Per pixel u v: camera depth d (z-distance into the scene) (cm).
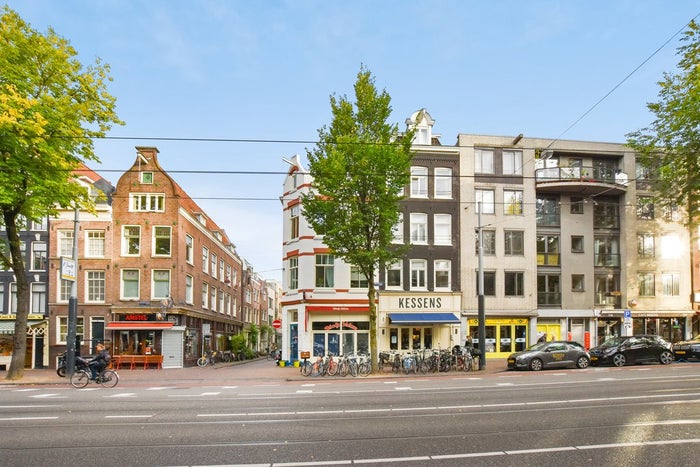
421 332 3562
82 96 2402
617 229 3991
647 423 1106
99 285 3606
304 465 815
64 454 888
